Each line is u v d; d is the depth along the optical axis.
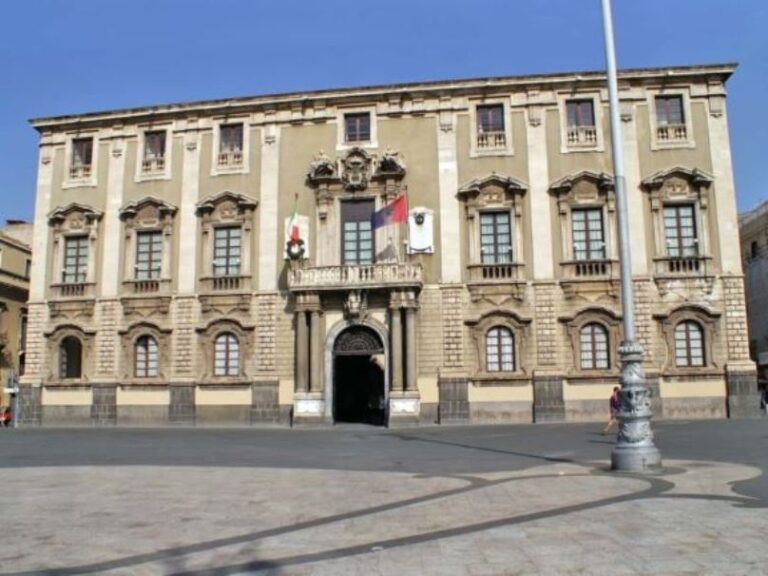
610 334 39.03
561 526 10.46
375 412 47.56
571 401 38.81
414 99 42.47
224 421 41.50
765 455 20.44
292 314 41.59
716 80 40.50
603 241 39.94
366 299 40.59
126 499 14.05
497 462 20.31
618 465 16.92
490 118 42.00
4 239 59.47
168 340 42.69
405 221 41.06
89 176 45.28
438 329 40.16
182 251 43.25
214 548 9.70
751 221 63.38
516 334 39.66
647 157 40.25
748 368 38.06
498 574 7.96
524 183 40.62
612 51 18.58
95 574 8.52
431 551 9.15
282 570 8.44
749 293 63.75
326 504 13.04
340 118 43.06
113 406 42.81
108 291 43.84
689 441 25.22
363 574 8.14
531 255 40.16
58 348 44.28
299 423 39.91
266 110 43.72
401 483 15.75
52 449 27.23
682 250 39.56
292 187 42.78
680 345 38.94
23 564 9.05
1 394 57.56
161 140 44.97
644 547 9.00
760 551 8.68
